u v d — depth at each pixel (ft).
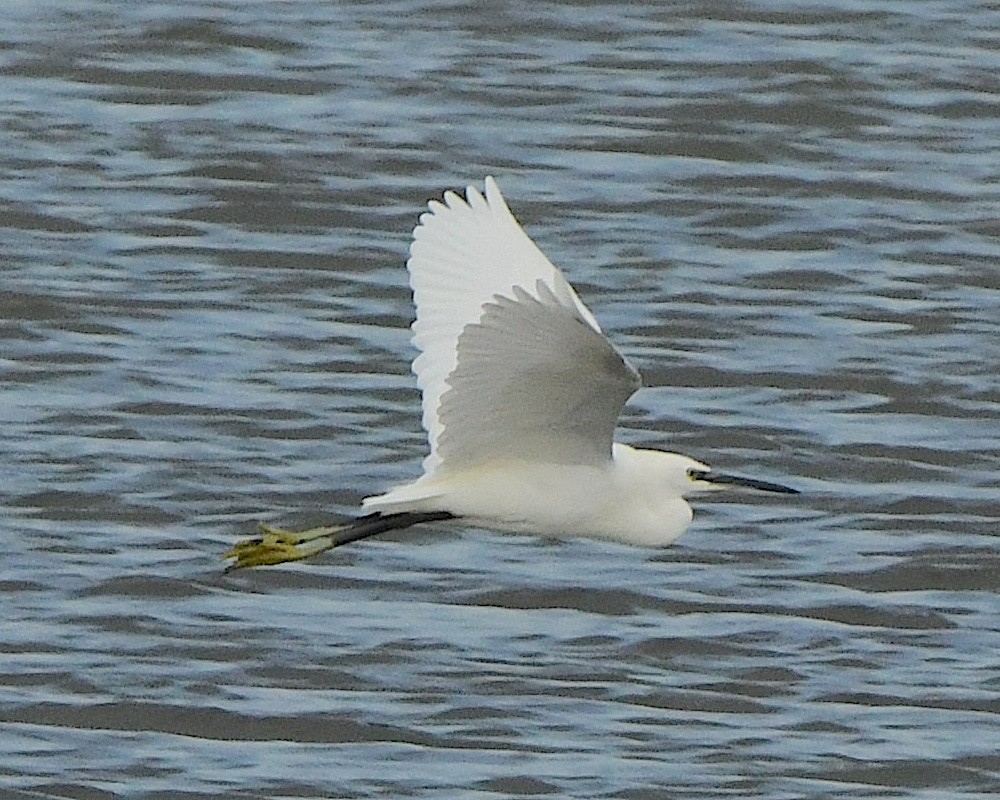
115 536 50.93
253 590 49.26
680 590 49.88
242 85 72.54
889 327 61.46
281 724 44.70
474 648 47.52
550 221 65.98
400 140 69.72
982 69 74.84
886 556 51.57
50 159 68.03
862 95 73.05
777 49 75.46
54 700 45.27
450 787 42.80
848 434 56.49
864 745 44.75
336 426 55.67
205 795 42.39
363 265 63.57
